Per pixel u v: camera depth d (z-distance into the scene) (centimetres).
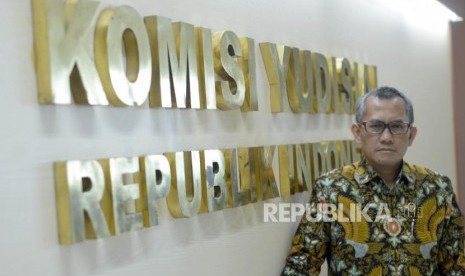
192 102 155
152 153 145
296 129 215
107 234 127
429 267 188
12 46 112
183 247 155
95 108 129
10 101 111
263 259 194
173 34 150
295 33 218
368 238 186
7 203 110
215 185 163
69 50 119
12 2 112
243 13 186
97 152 129
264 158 190
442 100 393
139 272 140
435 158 376
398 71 320
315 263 195
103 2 132
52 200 119
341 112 247
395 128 182
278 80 197
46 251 117
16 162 112
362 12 277
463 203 418
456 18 385
